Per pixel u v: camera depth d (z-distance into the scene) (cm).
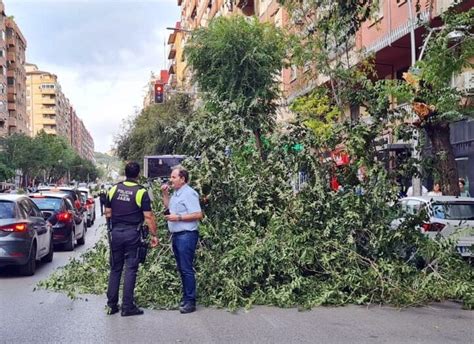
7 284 1062
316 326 738
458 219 1208
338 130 1027
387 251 934
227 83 2002
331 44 1625
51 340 668
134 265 797
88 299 906
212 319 774
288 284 876
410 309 846
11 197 1204
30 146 8175
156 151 4588
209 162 941
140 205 798
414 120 1362
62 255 1569
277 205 960
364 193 959
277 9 3142
